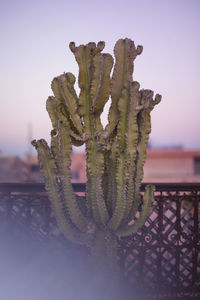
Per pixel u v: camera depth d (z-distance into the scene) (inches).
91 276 131.6
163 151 832.9
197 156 837.2
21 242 135.3
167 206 133.0
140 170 116.8
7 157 648.4
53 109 117.9
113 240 118.4
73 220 114.3
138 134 117.7
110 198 118.3
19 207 134.9
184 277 134.3
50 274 134.2
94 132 115.3
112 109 116.0
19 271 134.6
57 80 117.3
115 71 114.3
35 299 132.0
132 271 134.7
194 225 133.2
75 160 689.0
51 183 114.4
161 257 134.3
